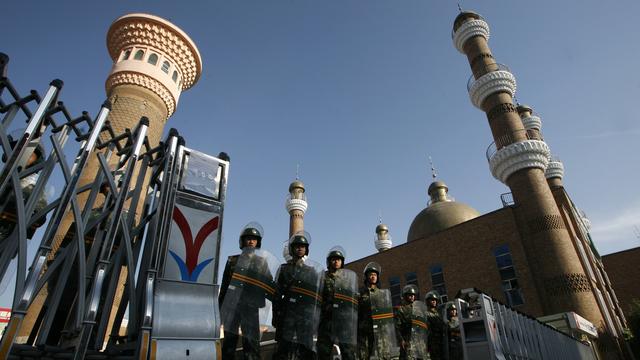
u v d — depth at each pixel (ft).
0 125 11.91
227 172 14.30
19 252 10.09
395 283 107.76
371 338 20.80
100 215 13.79
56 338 13.88
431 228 124.26
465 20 128.88
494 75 110.01
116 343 12.75
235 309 13.99
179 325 10.39
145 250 13.58
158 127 87.15
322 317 18.57
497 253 90.07
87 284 13.08
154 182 15.14
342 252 20.38
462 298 29.25
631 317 87.71
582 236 94.12
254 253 15.48
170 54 94.53
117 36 92.79
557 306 76.33
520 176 94.43
